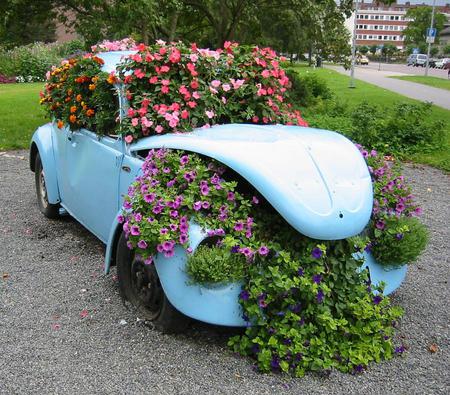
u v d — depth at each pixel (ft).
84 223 16.71
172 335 12.00
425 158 33.73
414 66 263.29
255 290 10.67
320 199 10.94
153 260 11.34
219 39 45.93
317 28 47.60
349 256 11.63
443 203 24.52
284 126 14.23
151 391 10.12
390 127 36.83
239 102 15.56
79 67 16.52
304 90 55.83
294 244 11.29
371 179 13.17
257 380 10.51
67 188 17.67
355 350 11.18
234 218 11.28
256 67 16.07
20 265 15.85
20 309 13.14
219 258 10.61
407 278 15.90
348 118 42.39
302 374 10.63
